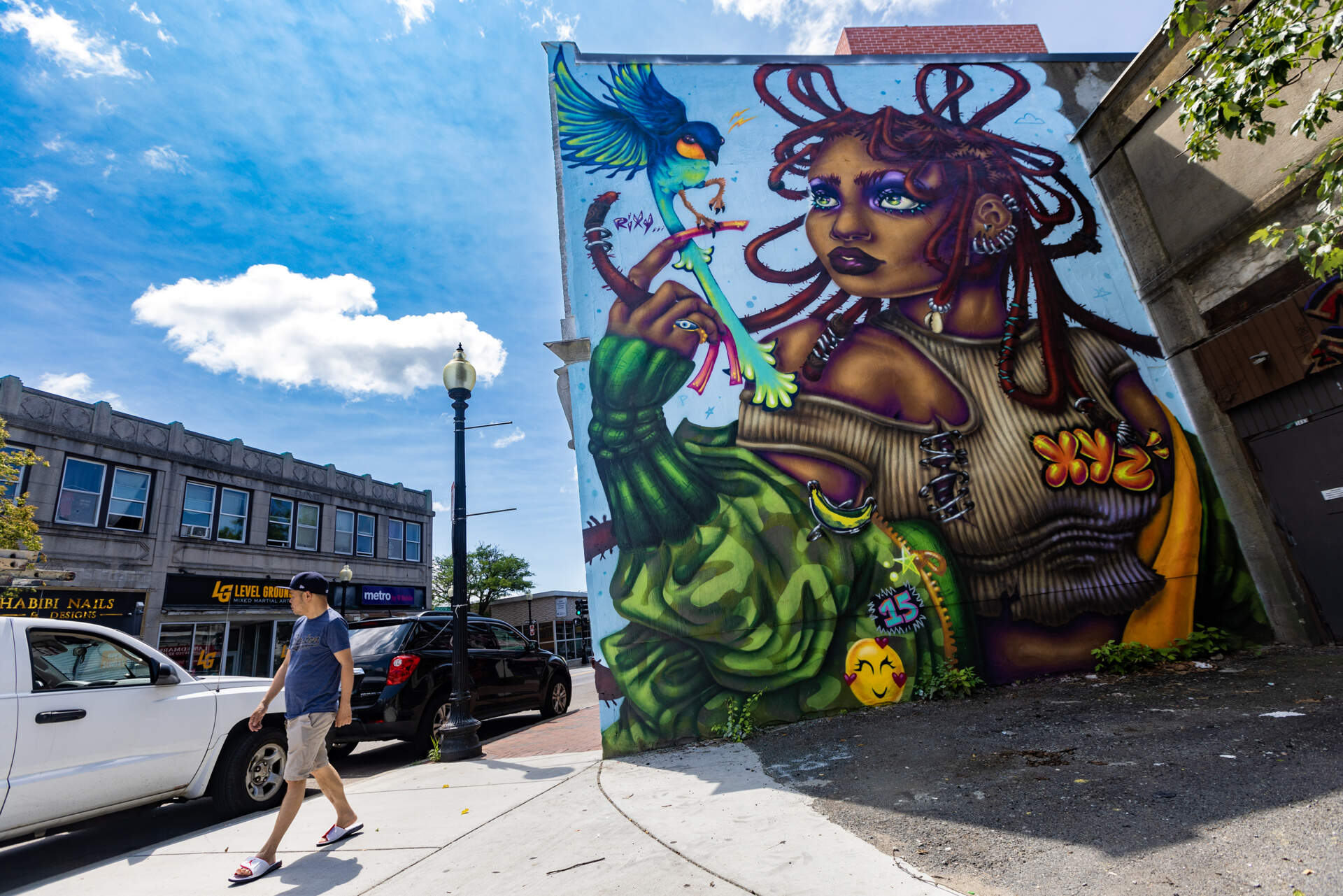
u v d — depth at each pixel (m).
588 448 6.48
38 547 13.23
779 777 4.27
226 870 3.49
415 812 4.43
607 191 7.27
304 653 3.87
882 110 7.89
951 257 7.37
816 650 6.09
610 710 5.84
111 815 4.32
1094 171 7.96
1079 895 2.20
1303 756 3.23
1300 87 5.80
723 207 7.33
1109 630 6.41
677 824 3.54
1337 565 5.85
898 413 6.79
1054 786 3.31
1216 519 6.74
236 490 21.89
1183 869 2.28
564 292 6.96
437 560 46.00
